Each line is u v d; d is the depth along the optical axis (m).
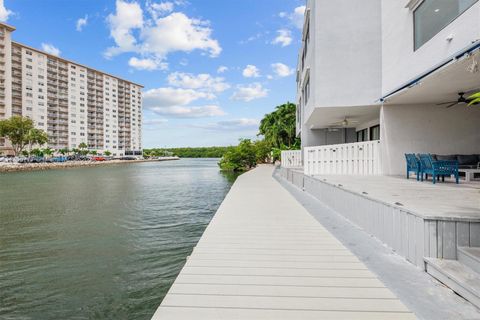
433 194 4.79
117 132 123.81
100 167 68.25
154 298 5.40
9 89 80.88
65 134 101.56
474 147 9.11
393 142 9.48
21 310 5.00
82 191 22.00
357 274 2.93
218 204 15.89
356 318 2.14
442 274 2.70
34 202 16.77
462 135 9.17
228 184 26.67
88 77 110.38
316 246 3.87
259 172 23.77
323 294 2.51
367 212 4.62
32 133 70.94
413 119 9.39
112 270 6.63
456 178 6.71
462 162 8.54
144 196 19.11
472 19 5.59
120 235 9.55
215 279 2.83
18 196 19.34
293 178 12.95
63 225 10.99
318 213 6.23
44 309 5.03
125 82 129.12
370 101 10.33
